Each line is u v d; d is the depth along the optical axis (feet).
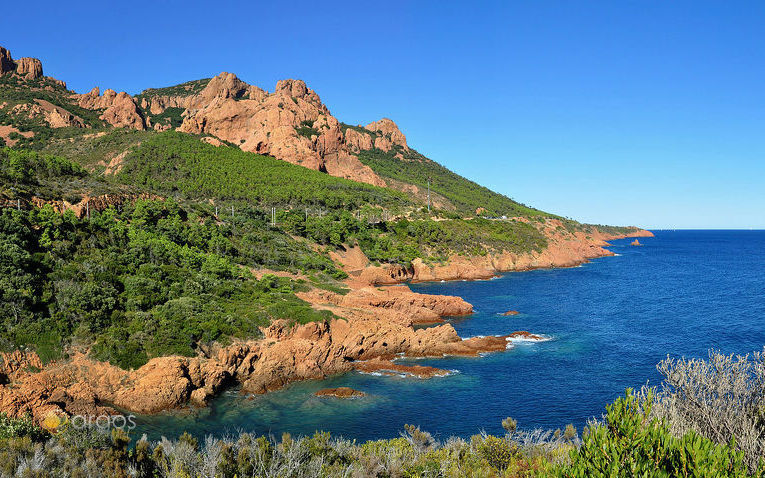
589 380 133.18
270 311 155.22
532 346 169.37
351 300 203.21
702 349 159.74
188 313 138.51
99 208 206.08
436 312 220.64
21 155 225.35
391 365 148.87
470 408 115.34
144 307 140.67
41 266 138.51
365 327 161.07
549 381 133.18
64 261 146.10
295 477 57.93
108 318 129.90
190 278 168.66
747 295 279.69
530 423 106.11
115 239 177.68
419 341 166.50
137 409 112.06
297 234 337.93
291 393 126.82
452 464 63.05
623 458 35.94
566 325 201.57
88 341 120.67
